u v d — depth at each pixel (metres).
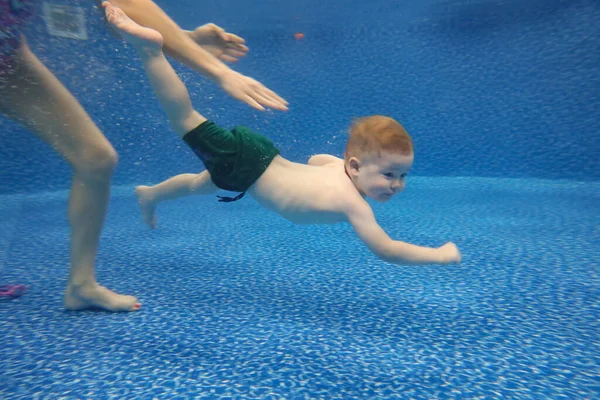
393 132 1.97
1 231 4.26
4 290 2.65
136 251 3.62
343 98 7.48
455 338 2.11
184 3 7.45
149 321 2.27
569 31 6.23
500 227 4.29
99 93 5.04
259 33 7.69
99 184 2.15
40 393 1.67
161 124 6.09
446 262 2.02
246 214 5.04
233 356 1.93
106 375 1.78
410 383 1.74
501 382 1.75
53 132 2.05
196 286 2.81
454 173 7.18
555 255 3.43
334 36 7.41
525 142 6.75
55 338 2.09
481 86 6.88
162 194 2.82
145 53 2.01
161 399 1.62
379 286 2.83
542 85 6.53
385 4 6.90
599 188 6.01
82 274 2.32
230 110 6.77
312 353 1.96
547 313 2.40
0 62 1.89
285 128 7.39
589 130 6.32
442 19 6.91
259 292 2.71
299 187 2.16
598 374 1.80
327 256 3.48
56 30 2.21
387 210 5.10
